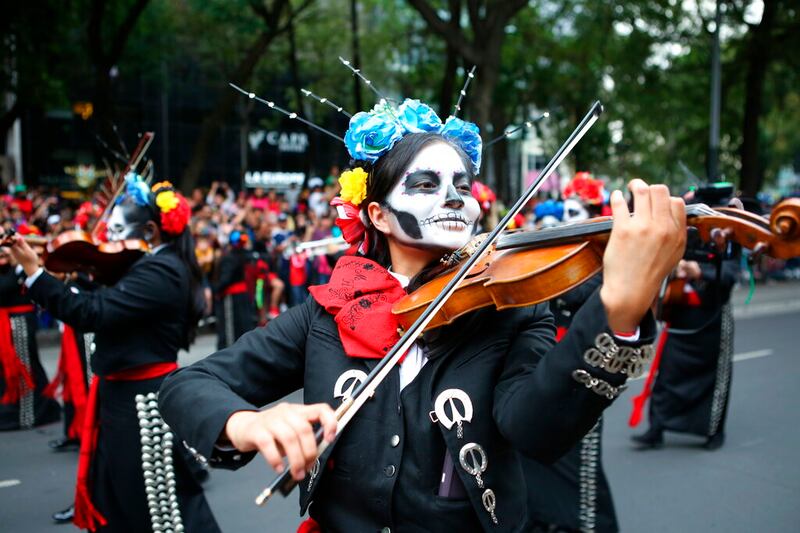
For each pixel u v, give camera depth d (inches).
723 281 210.2
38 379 251.9
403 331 63.8
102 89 474.0
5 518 172.1
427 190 67.6
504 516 60.7
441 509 59.9
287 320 69.9
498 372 61.8
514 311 64.4
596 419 52.5
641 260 48.1
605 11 614.2
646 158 823.7
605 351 49.4
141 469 129.9
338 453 62.4
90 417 134.0
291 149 1069.1
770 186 1392.7
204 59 810.2
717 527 162.9
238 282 341.1
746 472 197.6
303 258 394.9
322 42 733.3
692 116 732.7
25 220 402.3
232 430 54.6
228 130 1025.5
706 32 612.7
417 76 770.2
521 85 767.1
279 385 69.5
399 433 61.1
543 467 151.3
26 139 872.9
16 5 460.8
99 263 140.3
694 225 55.6
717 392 213.5
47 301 125.4
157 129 973.2
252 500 182.2
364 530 61.2
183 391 61.4
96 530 134.0
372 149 70.0
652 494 182.9
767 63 627.2
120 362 128.8
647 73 652.1
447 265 69.1
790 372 316.5
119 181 164.7
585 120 61.4
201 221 405.1
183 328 138.0
